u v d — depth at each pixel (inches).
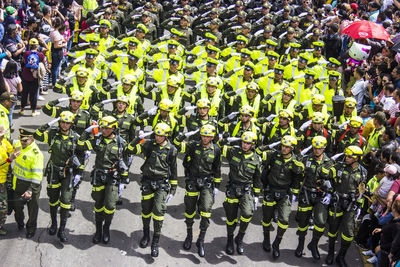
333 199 362.6
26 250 351.9
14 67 482.9
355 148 357.1
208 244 378.9
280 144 380.5
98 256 352.8
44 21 611.5
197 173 360.2
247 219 359.3
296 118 454.9
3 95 392.8
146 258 355.6
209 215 358.3
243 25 629.9
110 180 356.5
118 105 410.0
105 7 684.7
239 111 413.7
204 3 789.2
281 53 645.9
